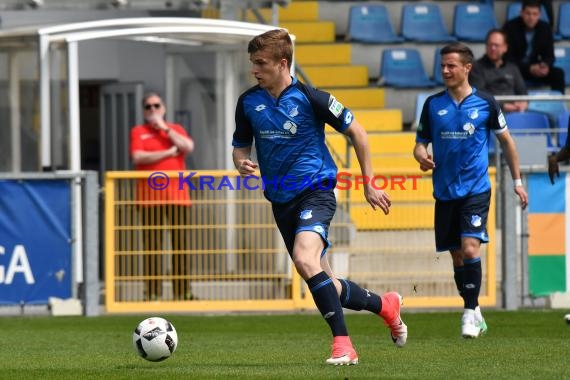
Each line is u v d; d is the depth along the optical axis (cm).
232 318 3322
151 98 3747
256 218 3434
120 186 3397
